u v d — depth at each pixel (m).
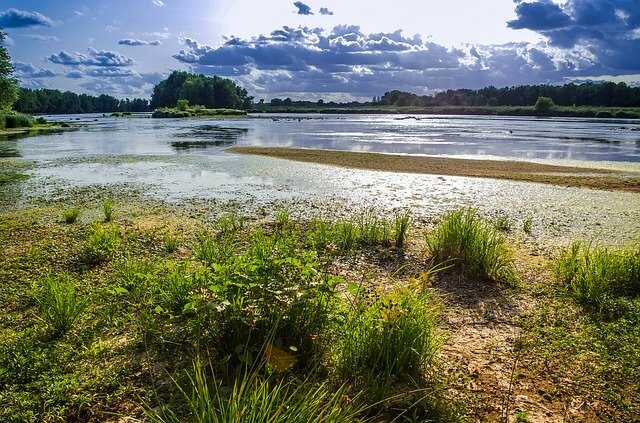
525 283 6.96
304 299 4.43
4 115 54.09
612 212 12.56
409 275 7.33
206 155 26.38
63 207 12.90
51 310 5.39
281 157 25.14
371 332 4.36
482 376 4.46
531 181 17.77
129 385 4.17
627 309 5.83
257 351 4.22
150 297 5.68
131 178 18.42
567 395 4.18
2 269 7.56
